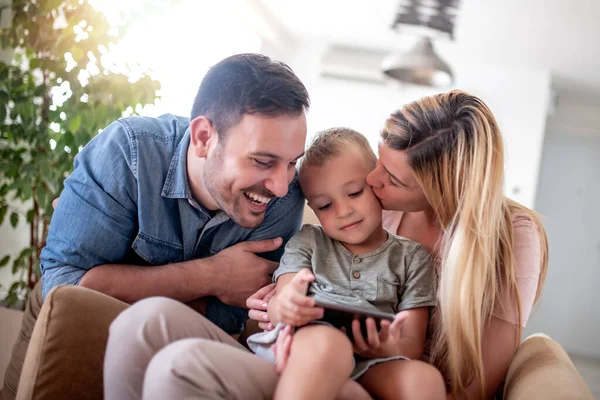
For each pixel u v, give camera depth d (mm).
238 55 1440
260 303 1405
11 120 2281
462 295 1311
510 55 5375
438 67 3016
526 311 1408
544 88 5645
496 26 4684
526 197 5629
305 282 1128
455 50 5465
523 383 1240
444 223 1448
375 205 1442
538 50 5113
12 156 2297
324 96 6039
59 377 1256
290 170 1425
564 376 1189
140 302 1145
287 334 1124
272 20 5293
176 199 1575
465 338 1307
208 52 4527
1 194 2283
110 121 2359
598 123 6301
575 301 6332
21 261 2375
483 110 1438
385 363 1195
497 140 1413
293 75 1418
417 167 1412
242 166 1384
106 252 1536
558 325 6340
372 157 1495
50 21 2334
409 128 1418
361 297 1354
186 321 1136
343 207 1411
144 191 1532
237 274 1562
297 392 1018
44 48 2326
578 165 6371
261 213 1487
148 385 967
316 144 1487
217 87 1413
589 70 5371
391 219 1713
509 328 1378
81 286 1393
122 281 1488
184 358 964
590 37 4605
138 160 1526
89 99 2307
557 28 4535
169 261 1627
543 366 1287
